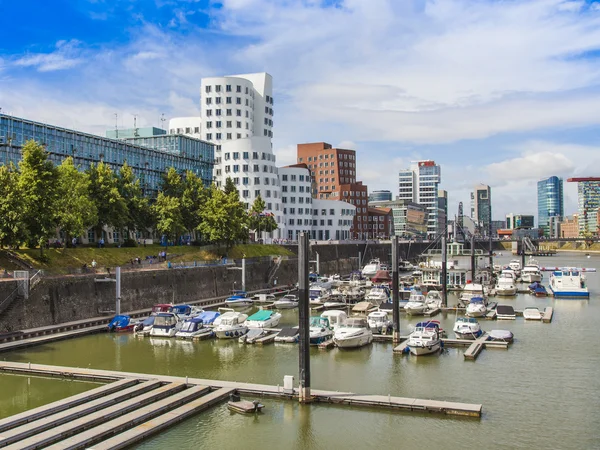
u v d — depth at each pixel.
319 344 69.56
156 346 71.75
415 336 68.44
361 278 163.50
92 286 84.31
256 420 44.28
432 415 45.38
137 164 139.00
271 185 196.88
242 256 137.62
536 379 55.97
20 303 72.69
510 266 193.50
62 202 90.25
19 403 48.06
